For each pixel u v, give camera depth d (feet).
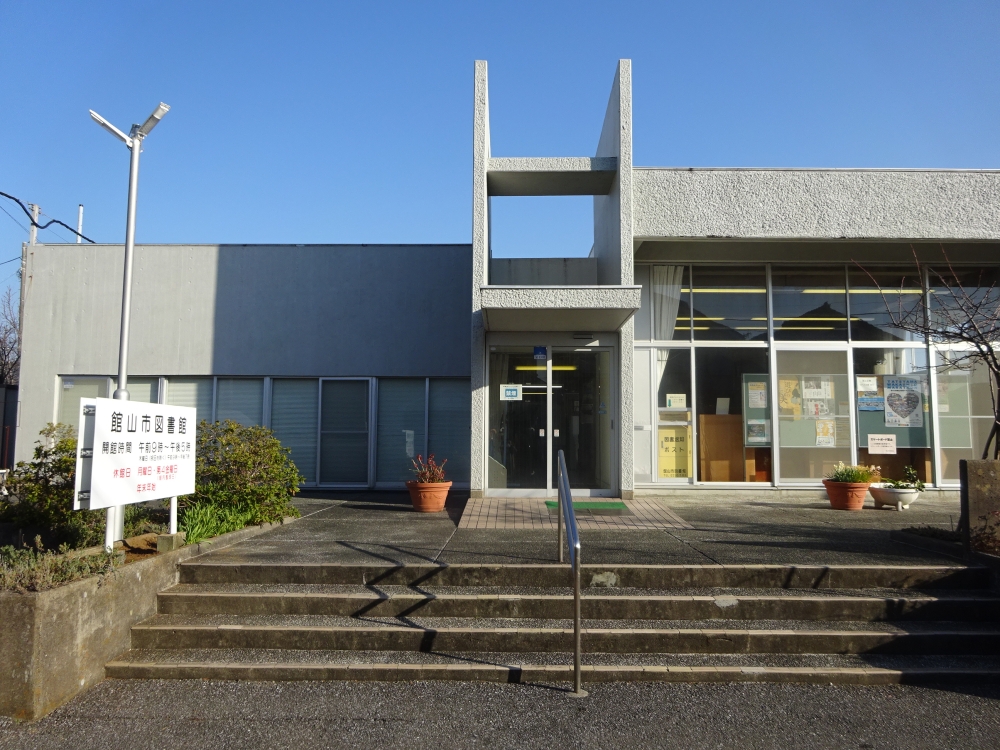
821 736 14.66
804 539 25.70
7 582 16.03
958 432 39.11
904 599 19.97
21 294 45.09
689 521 29.78
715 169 35.91
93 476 18.99
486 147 35.60
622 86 35.53
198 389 44.75
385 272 45.01
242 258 45.16
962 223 35.63
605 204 39.40
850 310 39.75
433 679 17.38
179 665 17.57
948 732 14.85
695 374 39.24
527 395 36.35
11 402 64.64
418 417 44.60
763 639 18.57
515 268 44.29
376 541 25.57
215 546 24.11
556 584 21.22
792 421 38.99
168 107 25.81
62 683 16.08
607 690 16.80
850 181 35.91
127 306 25.63
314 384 44.83
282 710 15.78
